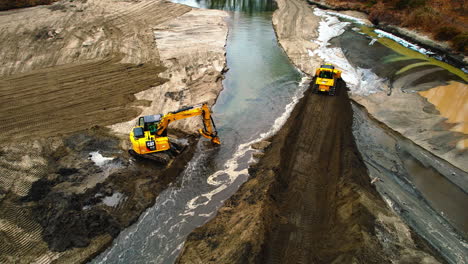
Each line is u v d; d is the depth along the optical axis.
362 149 19.36
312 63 31.48
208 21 41.66
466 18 37.09
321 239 12.99
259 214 13.18
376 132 21.30
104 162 17.30
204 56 31.34
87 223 13.79
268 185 15.02
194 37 35.97
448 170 17.98
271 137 20.73
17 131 19.38
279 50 35.12
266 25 43.03
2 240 12.70
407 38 37.38
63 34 32.88
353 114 23.05
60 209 14.08
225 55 32.78
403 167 18.20
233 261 11.39
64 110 21.83
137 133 17.09
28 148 17.28
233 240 12.49
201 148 19.67
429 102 24.06
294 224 13.65
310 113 22.22
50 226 13.45
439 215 15.17
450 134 20.41
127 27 36.69
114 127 20.41
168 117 17.14
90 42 31.97
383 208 14.13
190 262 12.20
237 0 56.28
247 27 41.91
